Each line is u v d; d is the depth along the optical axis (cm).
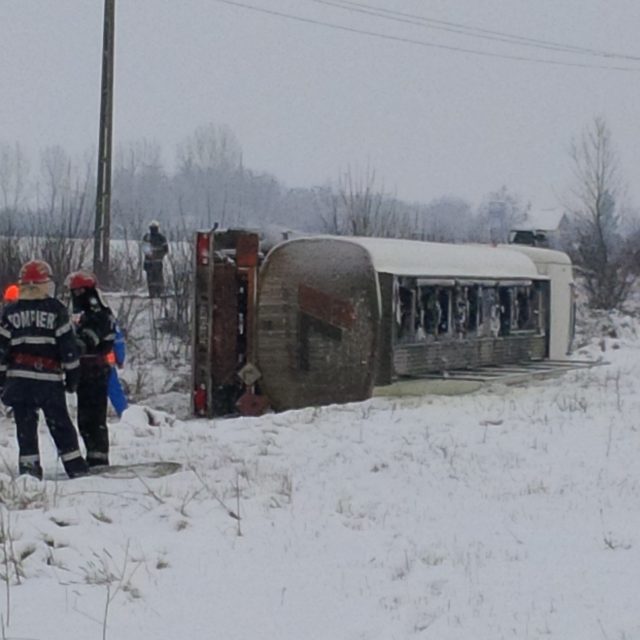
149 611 696
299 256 1912
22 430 1083
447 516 964
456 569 796
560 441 1325
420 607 711
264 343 1919
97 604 702
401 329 1941
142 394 2247
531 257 2467
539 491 1066
